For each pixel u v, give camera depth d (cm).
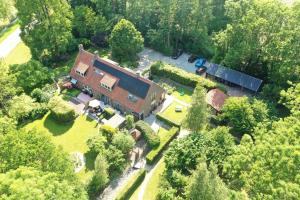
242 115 6731
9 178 3944
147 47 9862
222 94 7569
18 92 7925
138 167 6475
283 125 5284
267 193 4419
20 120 7394
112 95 7644
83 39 9731
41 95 7881
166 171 6078
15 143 4622
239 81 8088
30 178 3994
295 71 7219
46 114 7625
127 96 7475
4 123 5506
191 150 6041
